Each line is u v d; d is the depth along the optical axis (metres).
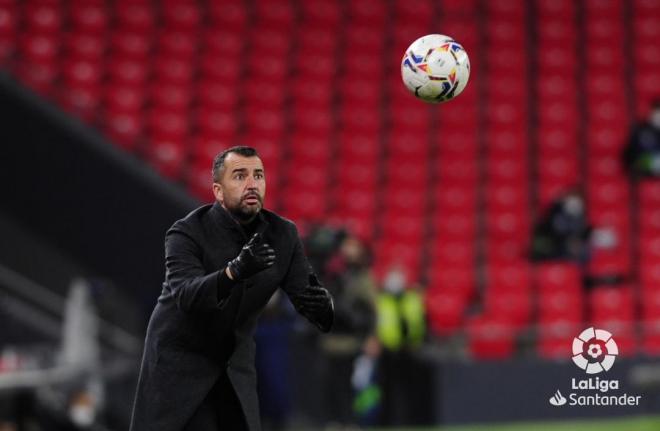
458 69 19.00
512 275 50.69
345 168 58.69
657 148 60.00
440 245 53.81
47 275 43.84
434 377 41.91
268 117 60.78
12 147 45.50
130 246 44.78
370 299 37.81
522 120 64.06
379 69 65.88
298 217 54.97
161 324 17.28
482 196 58.00
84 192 45.12
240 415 17.66
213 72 62.72
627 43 70.06
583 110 65.50
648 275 53.53
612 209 58.81
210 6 67.00
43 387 32.72
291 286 17.88
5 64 51.50
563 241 50.94
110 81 60.03
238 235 17.44
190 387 17.14
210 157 57.03
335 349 37.81
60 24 62.34
